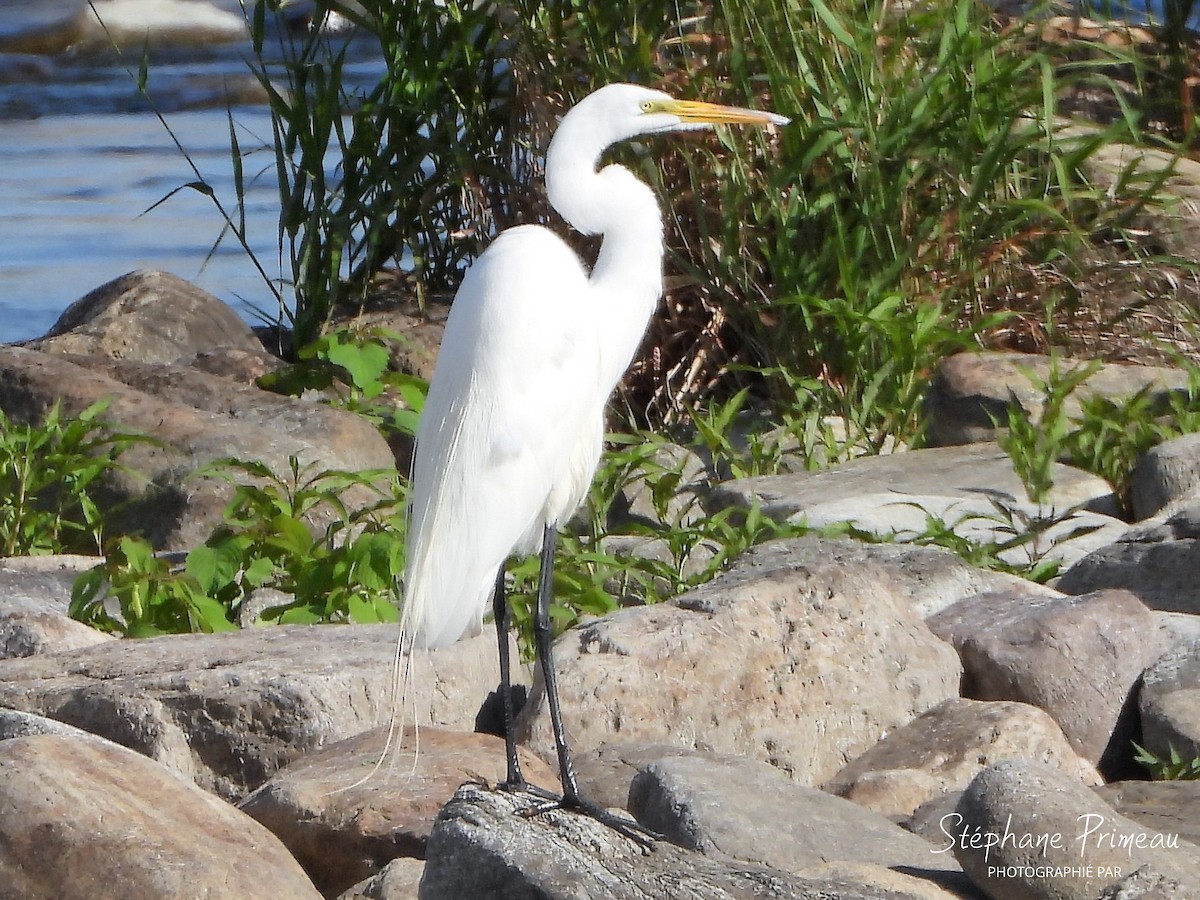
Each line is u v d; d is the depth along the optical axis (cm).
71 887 561
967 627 852
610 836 580
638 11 1359
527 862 540
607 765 713
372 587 925
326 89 1525
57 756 600
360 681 751
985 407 1252
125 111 3053
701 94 1324
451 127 1498
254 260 1588
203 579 958
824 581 812
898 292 1309
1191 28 1758
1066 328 1366
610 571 991
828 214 1334
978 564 1000
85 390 1248
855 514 1073
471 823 564
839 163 1313
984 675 833
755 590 801
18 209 2297
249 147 2644
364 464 1218
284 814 659
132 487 1160
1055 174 1385
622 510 1189
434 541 686
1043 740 750
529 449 699
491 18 1498
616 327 769
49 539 1135
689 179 1380
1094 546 1035
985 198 1333
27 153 2677
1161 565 945
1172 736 770
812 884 534
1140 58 1561
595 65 1345
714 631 778
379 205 1528
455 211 1596
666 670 763
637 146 1330
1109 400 1219
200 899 557
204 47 3700
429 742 709
